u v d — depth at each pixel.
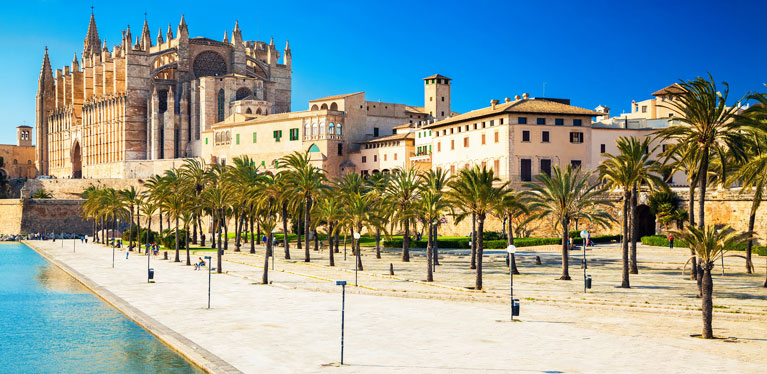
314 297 59.88
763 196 86.81
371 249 111.38
